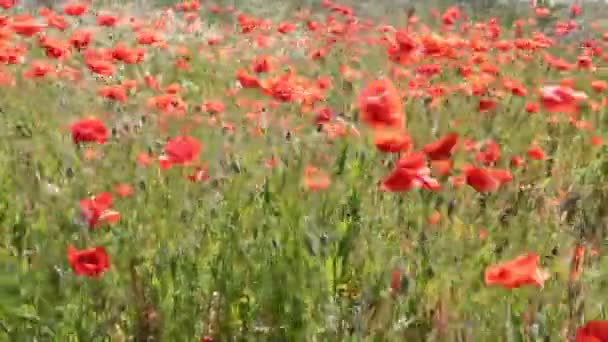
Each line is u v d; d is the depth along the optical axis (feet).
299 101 25.04
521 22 62.39
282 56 42.96
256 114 25.07
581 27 69.62
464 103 29.66
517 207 17.13
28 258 12.82
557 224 15.60
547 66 40.81
